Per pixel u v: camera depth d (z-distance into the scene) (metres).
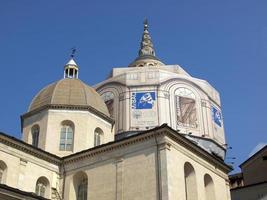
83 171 36.75
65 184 37.38
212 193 36.84
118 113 60.25
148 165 32.88
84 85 46.84
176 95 60.47
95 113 44.06
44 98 44.69
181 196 32.09
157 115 58.59
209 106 62.31
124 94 61.09
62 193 37.12
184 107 59.91
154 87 60.59
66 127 42.91
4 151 34.81
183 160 34.03
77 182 37.47
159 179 31.80
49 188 37.06
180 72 66.50
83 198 36.41
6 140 35.06
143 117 58.84
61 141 42.09
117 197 33.41
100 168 35.69
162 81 61.06
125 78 62.22
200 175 35.56
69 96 44.50
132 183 33.12
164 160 32.19
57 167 38.31
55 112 43.06
